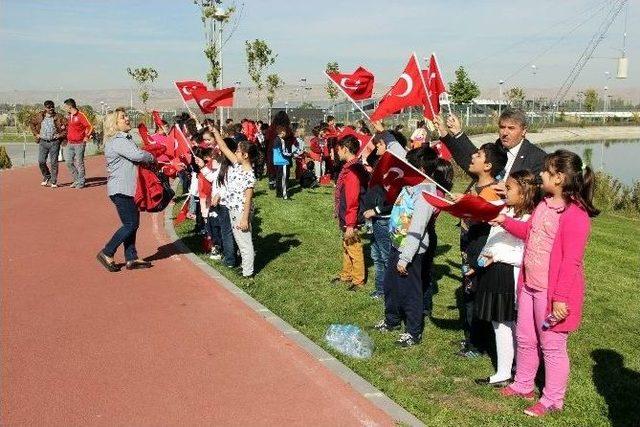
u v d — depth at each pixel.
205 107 8.96
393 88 6.40
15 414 4.33
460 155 5.57
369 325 6.21
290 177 19.38
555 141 55.88
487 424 4.29
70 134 16.00
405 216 5.60
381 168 5.26
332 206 13.63
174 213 12.19
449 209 4.52
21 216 12.03
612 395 4.85
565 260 4.22
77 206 13.28
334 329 5.80
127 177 7.89
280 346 5.57
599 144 54.88
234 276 7.85
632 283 8.46
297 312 6.56
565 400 4.71
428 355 5.53
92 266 8.33
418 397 4.70
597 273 9.01
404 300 5.69
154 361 5.24
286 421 4.27
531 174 4.73
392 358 5.45
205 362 5.23
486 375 5.13
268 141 15.63
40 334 5.84
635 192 17.09
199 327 6.05
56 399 4.55
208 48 19.17
